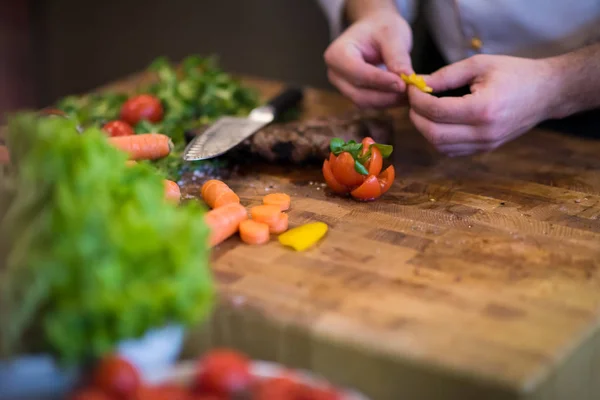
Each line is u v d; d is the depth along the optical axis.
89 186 0.66
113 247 0.65
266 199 0.92
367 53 1.08
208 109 1.16
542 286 0.78
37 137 0.68
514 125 0.98
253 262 0.82
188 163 1.00
